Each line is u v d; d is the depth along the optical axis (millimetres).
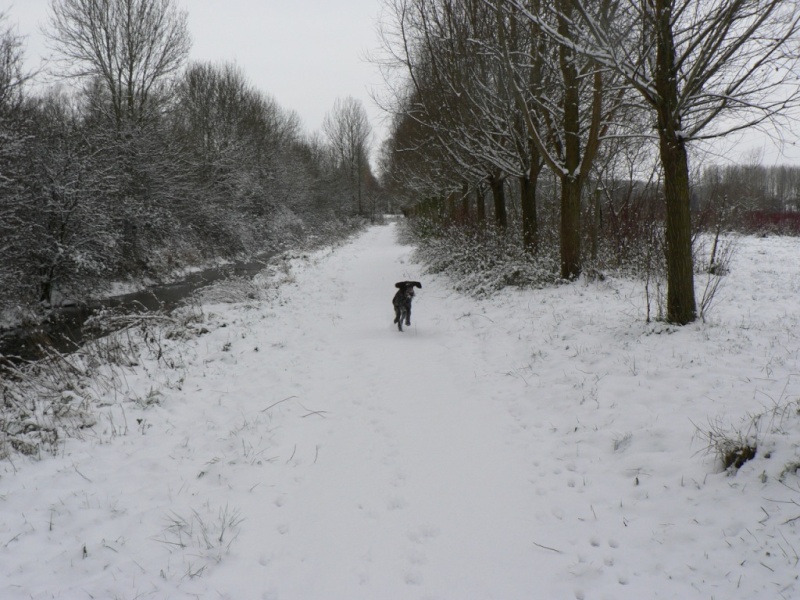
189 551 3566
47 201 14758
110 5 21359
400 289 9969
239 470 4719
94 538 3688
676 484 4090
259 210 35688
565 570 3389
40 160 14570
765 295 9281
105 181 16625
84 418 5727
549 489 4336
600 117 9891
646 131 12281
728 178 15406
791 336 6355
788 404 4574
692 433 4633
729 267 12852
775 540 3299
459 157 15109
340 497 4309
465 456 4961
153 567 3395
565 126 10930
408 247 31500
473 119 13242
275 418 5883
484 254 13680
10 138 12586
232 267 24172
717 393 5164
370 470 4746
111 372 7461
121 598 3096
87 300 16266
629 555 3480
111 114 19875
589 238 13758
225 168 29188
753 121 6492
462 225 18016
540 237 13961
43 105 18188
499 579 3342
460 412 5969
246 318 11195
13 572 3299
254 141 36000
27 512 3992
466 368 7398
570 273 11297
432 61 13336
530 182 13180
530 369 6961
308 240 33688
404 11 13695
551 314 9086
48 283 15195
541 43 10852
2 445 5066
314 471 4738
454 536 3783
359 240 41938
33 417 5859
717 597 3012
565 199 11172
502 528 3861
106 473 4637
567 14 8836
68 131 16547
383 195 73500
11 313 13438
